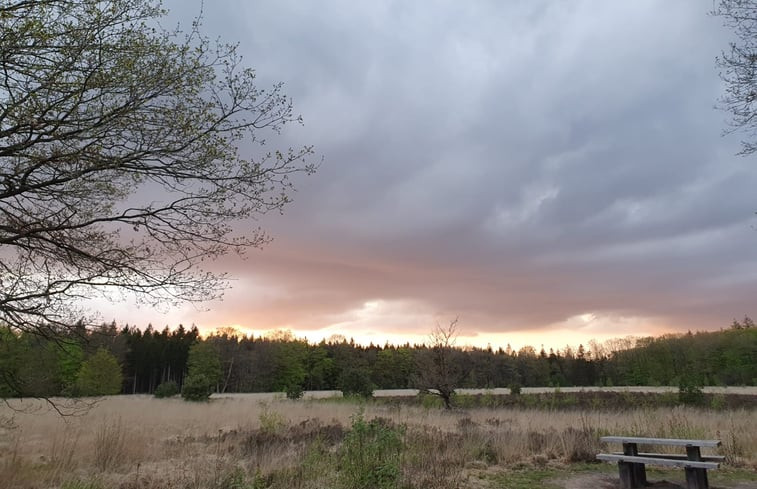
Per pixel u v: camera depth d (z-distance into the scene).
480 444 10.05
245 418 16.45
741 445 9.97
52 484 7.40
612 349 77.56
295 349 73.12
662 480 8.05
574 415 16.16
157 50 5.59
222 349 69.94
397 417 15.91
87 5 5.23
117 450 9.10
